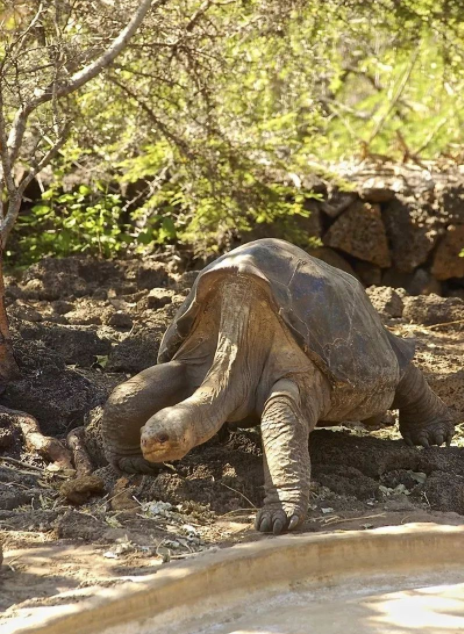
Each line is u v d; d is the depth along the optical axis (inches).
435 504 329.7
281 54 669.9
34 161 448.1
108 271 621.9
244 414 315.6
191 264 738.2
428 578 282.5
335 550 275.7
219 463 327.9
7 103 462.3
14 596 240.5
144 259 713.0
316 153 794.8
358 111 937.5
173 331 331.3
